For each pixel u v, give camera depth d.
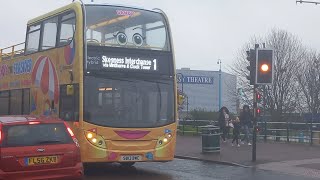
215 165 16.92
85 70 13.14
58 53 14.34
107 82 13.33
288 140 24.39
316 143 23.28
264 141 24.66
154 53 13.98
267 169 15.48
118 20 13.81
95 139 12.99
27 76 16.22
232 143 23.09
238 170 15.48
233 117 27.58
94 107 13.10
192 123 32.03
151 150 13.52
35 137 9.69
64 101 13.84
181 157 19.17
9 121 9.87
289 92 50.06
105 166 16.50
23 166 9.40
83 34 13.29
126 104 13.43
